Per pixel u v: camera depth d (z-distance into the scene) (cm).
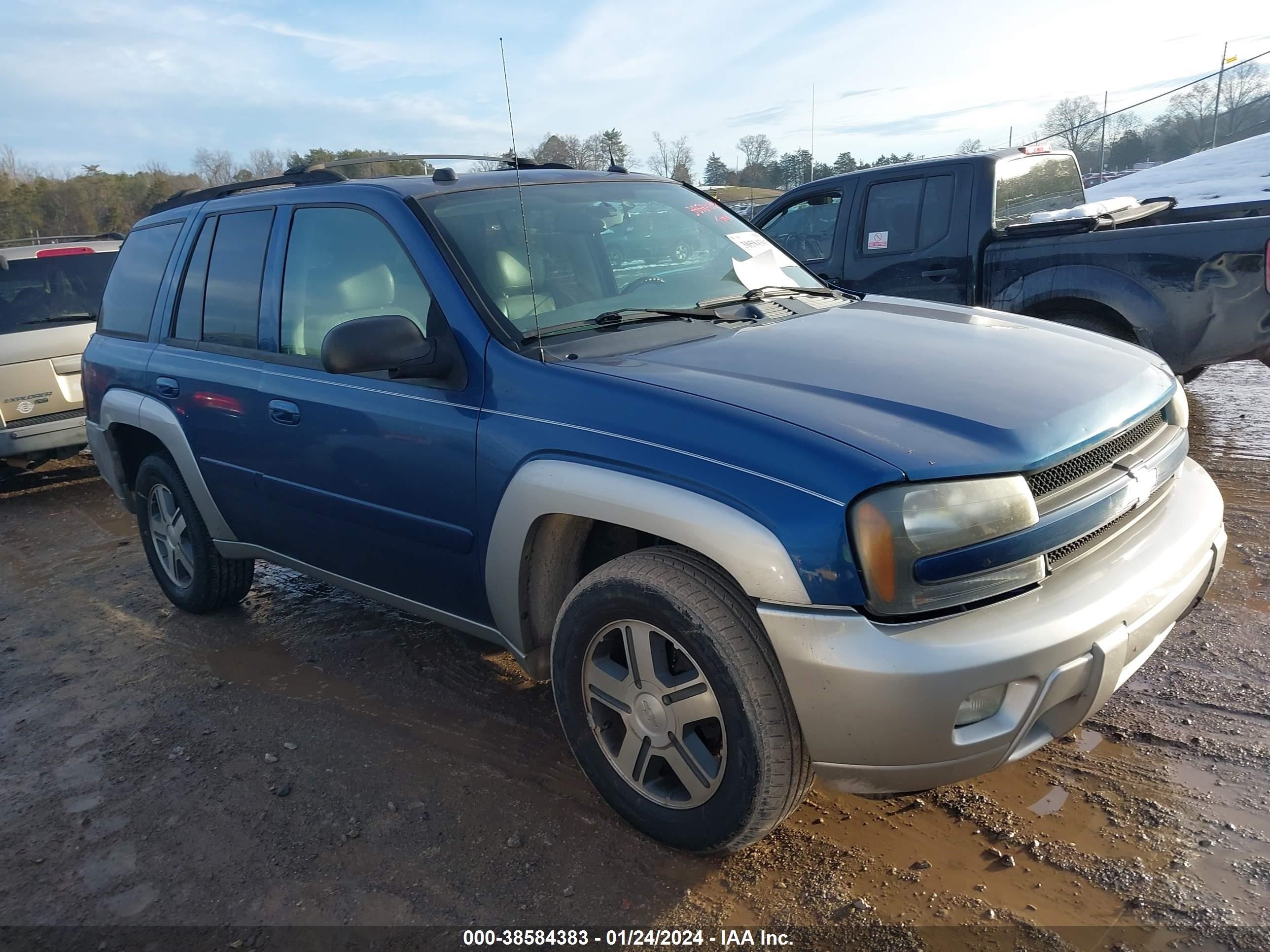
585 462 248
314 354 338
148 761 330
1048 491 227
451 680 371
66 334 710
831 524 207
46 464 841
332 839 277
